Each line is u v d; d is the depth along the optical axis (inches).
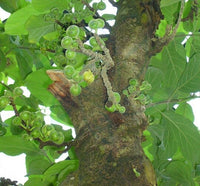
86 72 46.8
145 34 63.6
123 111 49.7
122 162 48.1
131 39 62.1
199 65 76.6
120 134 50.9
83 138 52.4
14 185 68.9
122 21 64.4
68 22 66.8
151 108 79.9
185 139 76.8
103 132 51.2
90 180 47.4
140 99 55.7
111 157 48.7
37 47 91.7
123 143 50.0
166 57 88.1
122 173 47.0
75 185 48.8
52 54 93.2
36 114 59.4
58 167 70.0
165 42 61.7
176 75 88.1
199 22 83.4
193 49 87.9
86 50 45.5
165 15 74.5
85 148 51.3
